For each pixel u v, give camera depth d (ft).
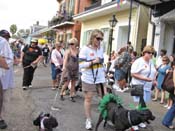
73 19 94.73
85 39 88.07
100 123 22.43
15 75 52.47
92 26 82.94
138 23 58.08
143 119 17.81
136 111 18.01
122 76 40.40
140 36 58.39
